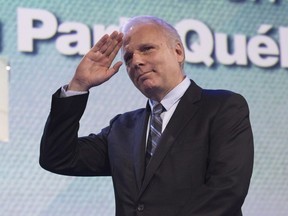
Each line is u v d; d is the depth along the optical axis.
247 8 6.55
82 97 3.92
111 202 5.94
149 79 3.90
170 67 3.93
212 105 3.89
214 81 6.34
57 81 6.08
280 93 6.43
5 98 3.66
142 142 3.93
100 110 6.09
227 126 3.79
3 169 5.84
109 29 6.25
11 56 6.03
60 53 6.12
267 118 6.35
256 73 6.42
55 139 3.96
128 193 3.84
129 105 6.16
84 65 3.94
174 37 4.01
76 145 4.07
